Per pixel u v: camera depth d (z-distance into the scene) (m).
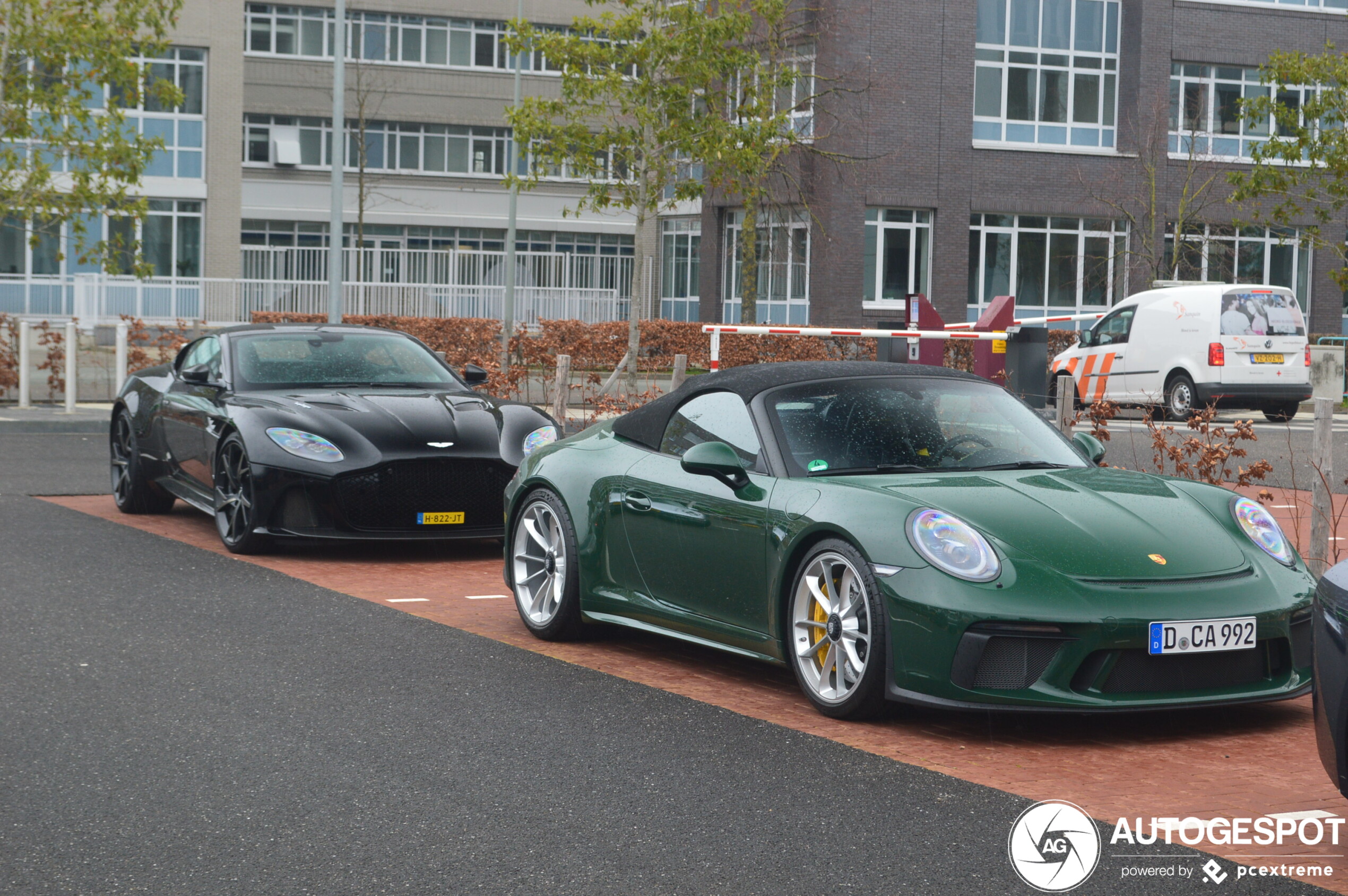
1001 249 34.56
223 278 34.50
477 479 8.69
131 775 4.46
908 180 33.50
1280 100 36.25
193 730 4.97
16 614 6.92
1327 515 7.61
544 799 4.24
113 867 3.66
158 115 36.47
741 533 5.54
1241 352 21.77
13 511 10.50
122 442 10.73
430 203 48.88
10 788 4.32
